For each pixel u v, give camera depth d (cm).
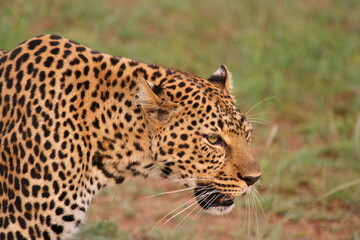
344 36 2100
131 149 850
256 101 1688
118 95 845
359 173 1403
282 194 1345
